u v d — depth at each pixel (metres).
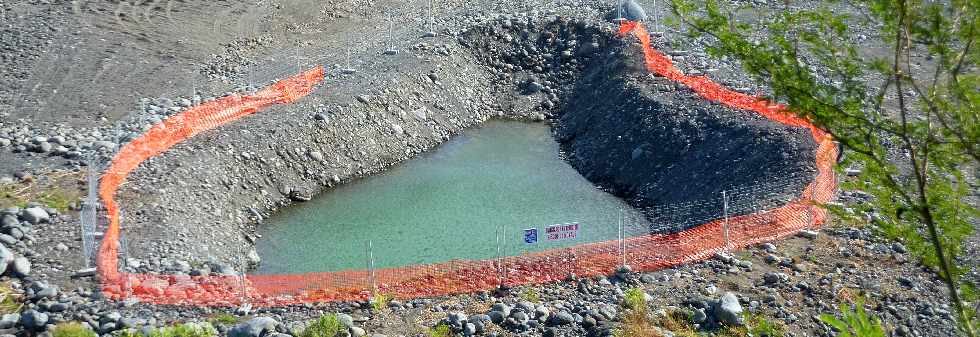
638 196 23.44
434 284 16.95
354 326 14.83
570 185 24.52
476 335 14.65
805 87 10.12
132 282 16.62
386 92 27.19
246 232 21.33
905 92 23.05
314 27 33.94
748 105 24.39
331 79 27.98
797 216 18.84
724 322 15.06
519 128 28.61
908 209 10.66
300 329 14.72
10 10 31.95
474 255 20.39
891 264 16.92
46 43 29.58
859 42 26.00
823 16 10.27
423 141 26.91
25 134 23.36
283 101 26.02
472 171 25.41
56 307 15.55
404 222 22.23
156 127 23.89
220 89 27.44
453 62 30.14
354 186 24.30
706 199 21.48
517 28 31.95
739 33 10.69
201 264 18.12
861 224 18.17
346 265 19.98
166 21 32.72
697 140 23.67
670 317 15.23
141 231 18.84
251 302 16.12
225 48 31.12
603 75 28.97
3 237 17.58
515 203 23.30
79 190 20.31
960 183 10.20
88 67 28.23
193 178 21.58
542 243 20.97
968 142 9.55
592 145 26.17
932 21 9.38
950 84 9.51
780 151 21.67
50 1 33.00
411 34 32.16
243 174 22.69
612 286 16.56
